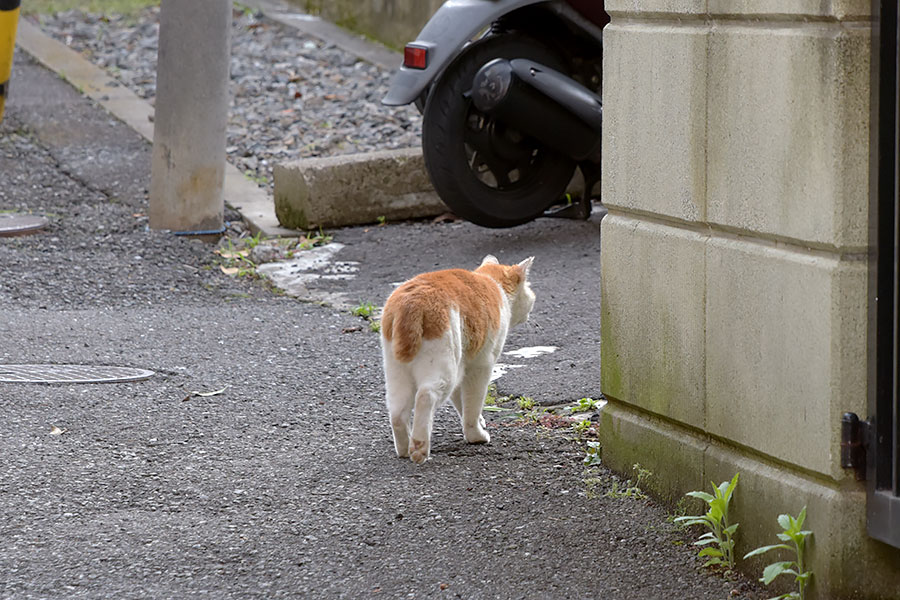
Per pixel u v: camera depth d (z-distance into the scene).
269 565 5.77
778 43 5.23
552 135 12.68
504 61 12.38
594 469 7.00
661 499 6.46
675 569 5.73
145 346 9.78
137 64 22.98
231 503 6.55
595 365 9.02
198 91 13.43
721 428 5.88
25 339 9.86
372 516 6.35
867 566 5.20
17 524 6.23
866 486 5.16
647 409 6.50
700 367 6.00
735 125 5.55
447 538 6.07
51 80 21.48
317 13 27.20
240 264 12.87
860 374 5.10
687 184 5.91
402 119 18.80
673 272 6.13
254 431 7.78
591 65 13.47
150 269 12.46
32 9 27.97
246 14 27.16
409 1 23.59
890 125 4.89
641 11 6.15
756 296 5.53
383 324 7.05
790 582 5.41
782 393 5.41
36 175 16.11
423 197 14.27
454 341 6.93
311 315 10.89
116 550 5.93
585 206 13.70
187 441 7.57
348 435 7.70
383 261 12.73
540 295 11.05
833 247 5.03
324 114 19.33
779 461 5.50
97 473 6.97
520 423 7.89
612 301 6.70
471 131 12.87
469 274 7.38
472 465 7.12
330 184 13.78
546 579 5.62
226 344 9.89
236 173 16.44
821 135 5.02
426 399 6.80
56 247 13.02
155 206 13.73
